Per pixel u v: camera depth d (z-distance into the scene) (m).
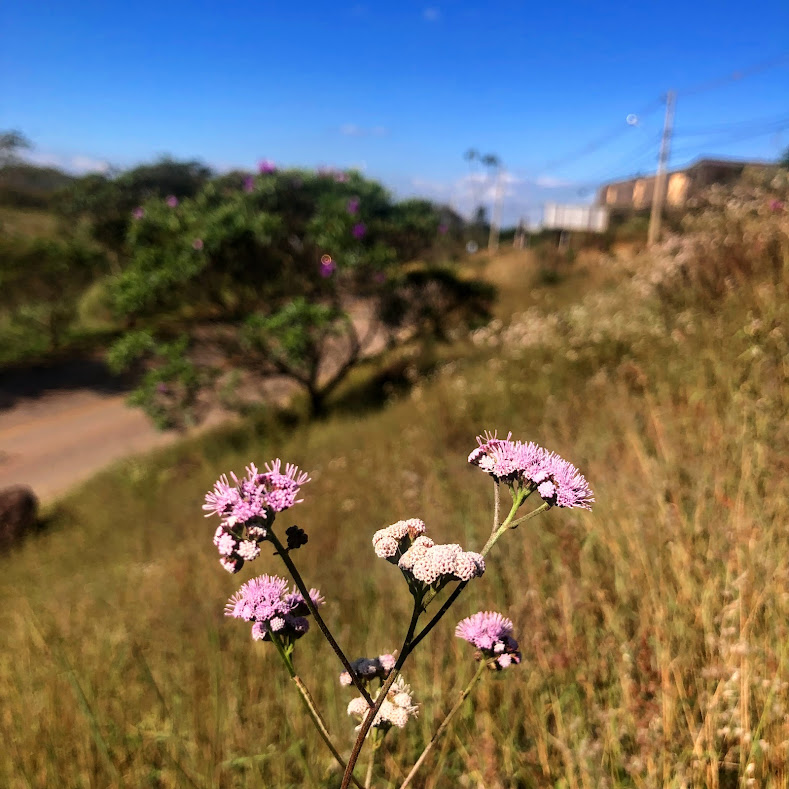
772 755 2.02
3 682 3.93
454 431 7.74
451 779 2.48
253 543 1.44
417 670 3.00
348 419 12.79
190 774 2.65
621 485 3.96
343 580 4.61
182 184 30.42
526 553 3.71
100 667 3.77
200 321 14.71
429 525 4.88
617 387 6.33
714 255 7.36
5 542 10.84
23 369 22.14
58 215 30.97
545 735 2.38
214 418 16.22
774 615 2.54
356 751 1.53
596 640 2.88
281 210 14.54
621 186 61.19
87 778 2.73
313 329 13.63
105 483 13.02
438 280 15.99
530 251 28.02
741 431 4.02
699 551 3.10
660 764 2.15
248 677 3.38
